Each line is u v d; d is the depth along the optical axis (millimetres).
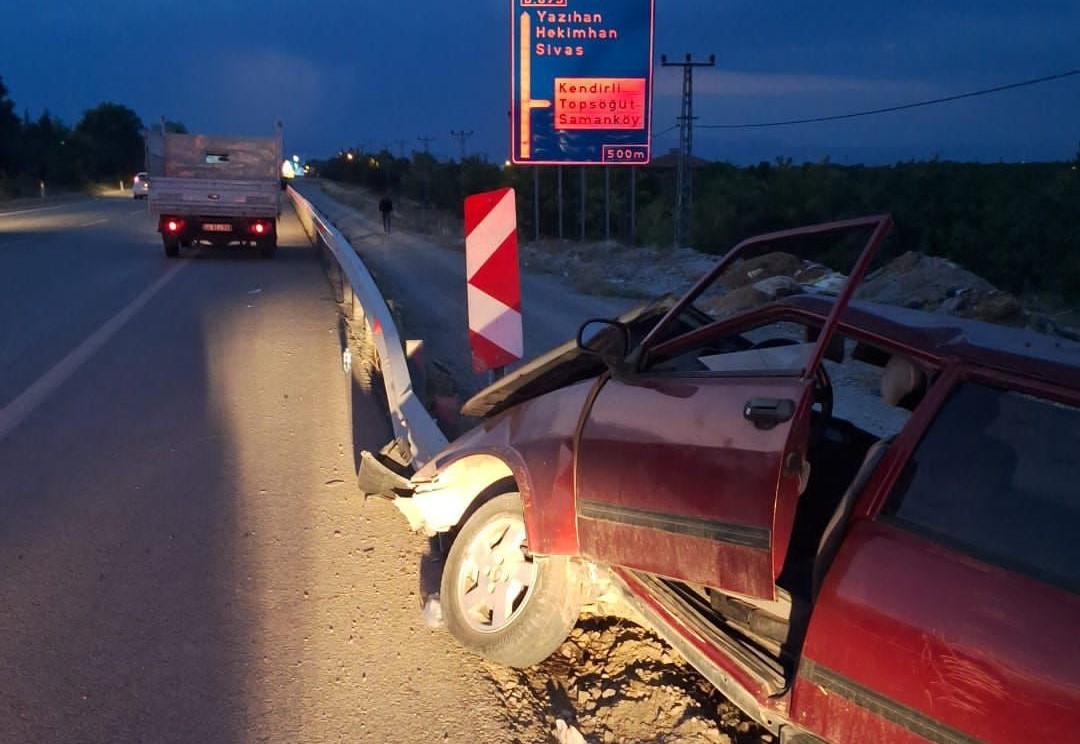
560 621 4117
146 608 4777
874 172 50656
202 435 7785
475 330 6891
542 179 51125
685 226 40438
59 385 9375
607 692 4098
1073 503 2760
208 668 4246
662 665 4324
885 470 3105
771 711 3230
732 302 14031
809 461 4406
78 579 5078
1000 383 3025
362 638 4547
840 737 2955
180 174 25453
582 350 4051
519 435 4305
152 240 29297
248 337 12359
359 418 8438
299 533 5766
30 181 65562
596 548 3793
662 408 3686
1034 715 2520
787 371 3486
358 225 44219
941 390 3131
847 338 3670
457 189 60000
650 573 3617
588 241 36750
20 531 5699
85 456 7164
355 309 13773
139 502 6227
